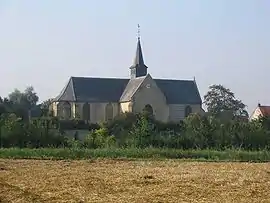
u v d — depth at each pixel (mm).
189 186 22906
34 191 20875
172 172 30031
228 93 144125
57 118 92312
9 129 54406
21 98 147375
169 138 55750
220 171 31000
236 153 47219
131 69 143750
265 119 63438
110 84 131500
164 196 19656
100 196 19641
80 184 23438
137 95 122938
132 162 39156
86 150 46469
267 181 25141
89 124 95875
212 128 57406
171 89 132375
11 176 26922
